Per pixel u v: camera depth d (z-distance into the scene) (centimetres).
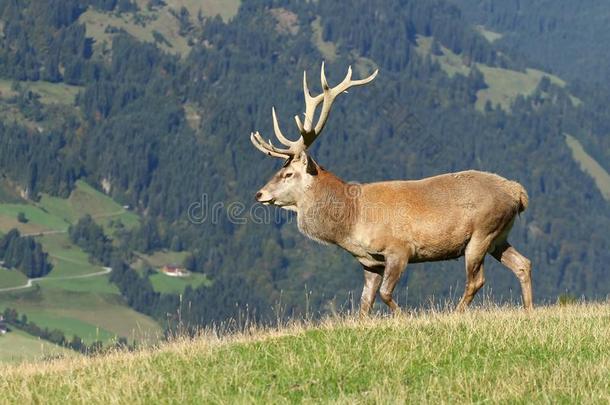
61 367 3950
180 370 3638
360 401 3216
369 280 4622
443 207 4488
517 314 4262
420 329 3944
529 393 3234
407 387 3338
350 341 3828
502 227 4559
